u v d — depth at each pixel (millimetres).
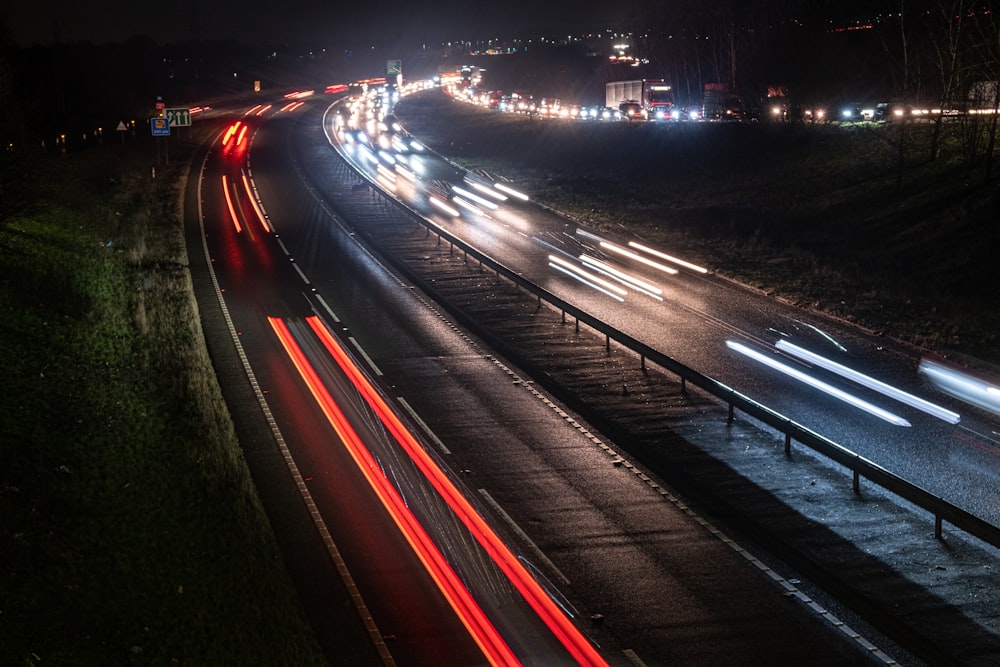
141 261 38562
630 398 23250
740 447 19844
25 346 24703
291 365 26078
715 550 15156
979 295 36750
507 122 100750
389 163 76062
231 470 18141
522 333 29703
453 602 13570
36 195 37875
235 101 134500
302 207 55688
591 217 52625
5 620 12273
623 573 14398
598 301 33938
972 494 17094
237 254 42406
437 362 26609
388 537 15688
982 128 55375
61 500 16203
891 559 14758
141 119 104312
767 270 39125
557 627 12883
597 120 92375
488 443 20203
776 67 87312
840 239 46250
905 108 56625
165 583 13820
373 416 21969
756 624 12914
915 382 24547
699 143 72375
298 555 15117
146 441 19578
